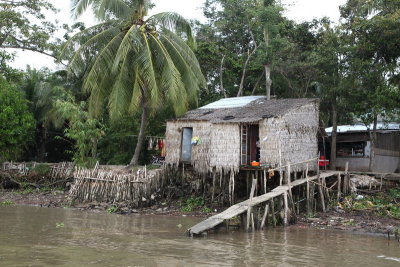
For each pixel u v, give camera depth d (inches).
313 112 809.5
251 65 1198.9
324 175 754.8
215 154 748.6
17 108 1011.3
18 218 610.5
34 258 369.4
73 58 790.5
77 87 1190.9
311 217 652.1
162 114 1142.3
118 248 421.4
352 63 911.7
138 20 832.9
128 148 1202.0
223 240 478.6
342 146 1040.2
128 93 807.7
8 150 1022.4
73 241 451.2
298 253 421.7
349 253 429.7
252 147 772.0
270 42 1042.1
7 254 382.0
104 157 1205.1
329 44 977.5
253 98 927.7
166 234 510.6
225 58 1223.5
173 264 363.6
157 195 785.6
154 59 821.9
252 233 530.9
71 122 981.8
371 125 1075.3
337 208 701.9
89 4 783.7
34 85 1282.0
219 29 1211.9
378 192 791.7
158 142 1020.5
